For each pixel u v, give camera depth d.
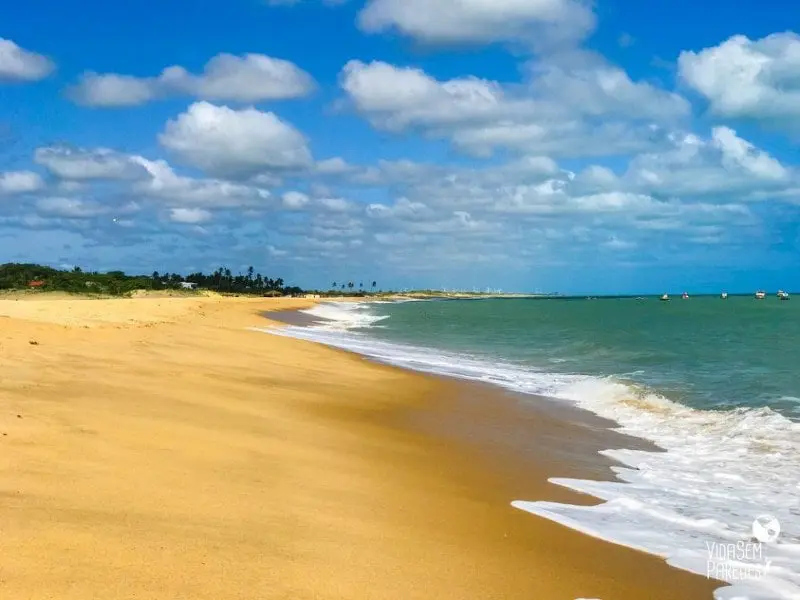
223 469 8.08
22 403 9.92
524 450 11.47
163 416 10.50
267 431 10.64
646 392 17.75
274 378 17.02
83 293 86.12
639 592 5.84
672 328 49.78
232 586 4.83
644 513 8.10
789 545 7.11
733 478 9.93
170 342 21.83
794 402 16.39
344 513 7.06
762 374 21.69
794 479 9.88
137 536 5.48
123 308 37.38
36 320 21.80
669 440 12.62
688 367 24.03
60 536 5.22
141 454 8.19
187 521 6.08
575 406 16.25
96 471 7.23
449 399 16.59
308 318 59.03
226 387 14.45
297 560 5.54
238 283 187.25
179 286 129.50
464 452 11.01
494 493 8.69
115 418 9.84
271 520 6.48
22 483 6.48
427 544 6.46
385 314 78.25
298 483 7.97
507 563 6.22
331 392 15.89
